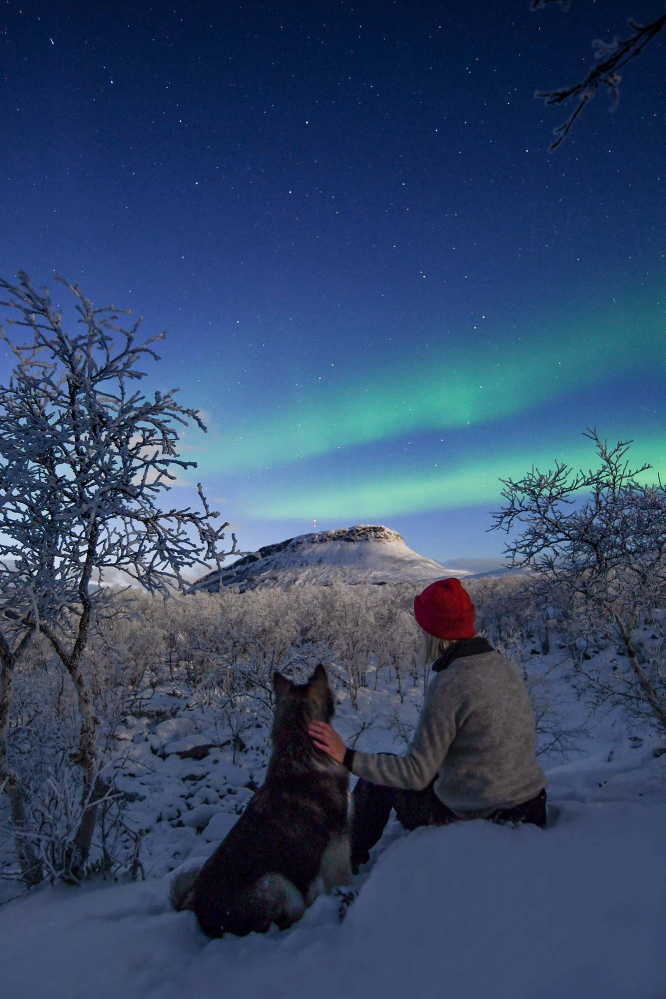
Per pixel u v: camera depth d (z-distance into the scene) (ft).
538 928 5.89
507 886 6.53
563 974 5.26
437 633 8.39
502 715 7.93
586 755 23.08
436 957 5.74
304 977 5.79
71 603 12.26
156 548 11.73
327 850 7.98
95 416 11.46
